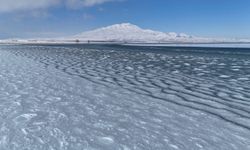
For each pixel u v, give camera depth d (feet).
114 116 23.09
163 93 32.99
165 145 17.21
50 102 27.20
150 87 36.76
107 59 82.74
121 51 136.77
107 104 27.07
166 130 19.95
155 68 59.21
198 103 28.25
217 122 22.08
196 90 35.12
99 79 42.63
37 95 30.14
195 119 22.75
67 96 30.09
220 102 28.84
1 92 31.14
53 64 63.93
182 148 16.84
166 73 51.21
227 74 50.44
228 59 85.66
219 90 35.27
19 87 34.40
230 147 17.13
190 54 111.75
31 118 21.88
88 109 25.04
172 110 25.40
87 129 19.74
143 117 23.02
